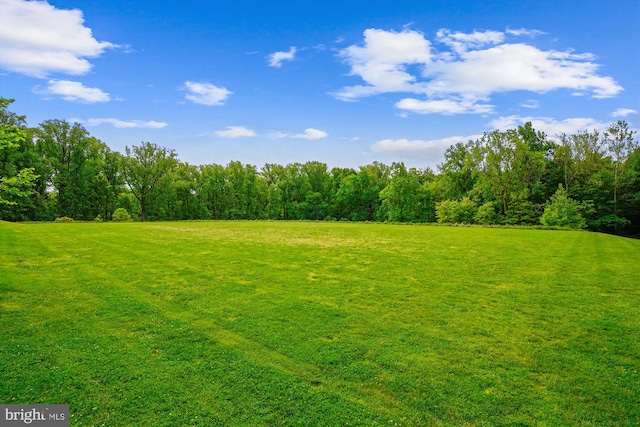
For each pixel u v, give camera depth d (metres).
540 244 24.95
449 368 7.09
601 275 14.70
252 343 8.10
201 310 10.13
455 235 32.03
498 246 23.64
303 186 87.75
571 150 55.41
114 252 18.89
